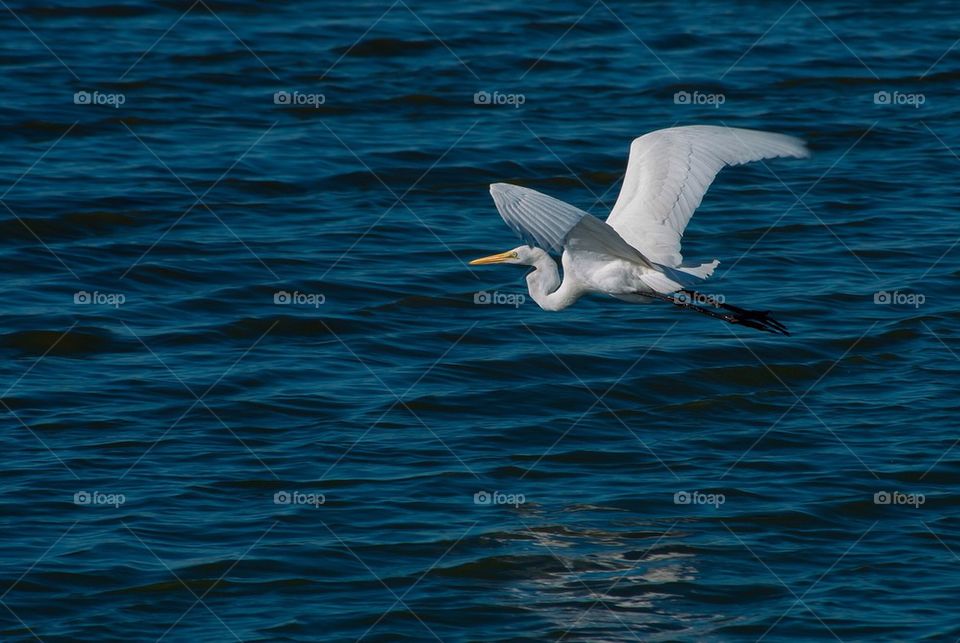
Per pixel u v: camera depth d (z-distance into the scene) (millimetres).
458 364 16609
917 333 17656
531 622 11438
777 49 28688
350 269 19203
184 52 27234
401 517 13070
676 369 16625
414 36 28578
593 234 11062
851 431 15133
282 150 23219
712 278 19156
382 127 24297
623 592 11906
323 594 11797
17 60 26422
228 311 17859
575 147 23391
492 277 19219
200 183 21859
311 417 15133
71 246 19562
